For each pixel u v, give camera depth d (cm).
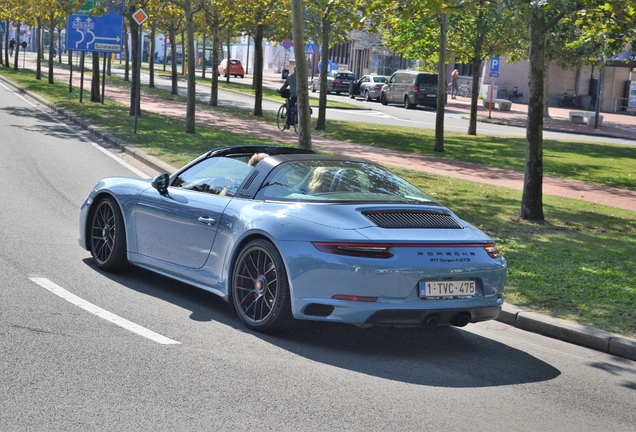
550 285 820
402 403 469
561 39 3797
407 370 540
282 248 569
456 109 4794
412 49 3133
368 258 544
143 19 2092
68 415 410
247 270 610
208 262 648
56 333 552
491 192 1536
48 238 885
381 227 568
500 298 600
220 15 3581
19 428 389
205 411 429
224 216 633
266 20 3122
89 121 2306
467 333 661
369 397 475
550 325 674
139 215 721
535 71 1247
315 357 551
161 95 4003
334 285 547
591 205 1510
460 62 3150
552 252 1020
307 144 1380
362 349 582
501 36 2938
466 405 477
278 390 473
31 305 618
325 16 1409
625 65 5347
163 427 402
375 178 644
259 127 2711
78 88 3903
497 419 457
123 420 408
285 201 607
